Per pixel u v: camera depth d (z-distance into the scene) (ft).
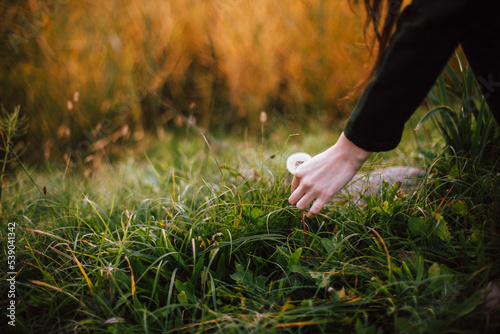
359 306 3.86
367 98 3.45
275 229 5.19
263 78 13.89
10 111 11.47
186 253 4.89
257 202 5.71
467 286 3.93
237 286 4.52
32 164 10.86
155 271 4.66
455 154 5.62
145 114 13.03
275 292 4.42
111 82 12.42
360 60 12.25
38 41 12.34
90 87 12.26
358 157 3.75
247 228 5.02
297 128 12.31
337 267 4.45
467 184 5.27
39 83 11.80
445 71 5.88
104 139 11.29
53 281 4.63
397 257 4.61
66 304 4.45
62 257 5.16
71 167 10.07
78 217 5.51
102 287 4.54
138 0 14.07
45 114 11.60
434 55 3.13
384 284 4.18
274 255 4.99
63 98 11.80
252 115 13.20
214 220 5.11
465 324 3.55
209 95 13.62
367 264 4.50
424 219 4.95
